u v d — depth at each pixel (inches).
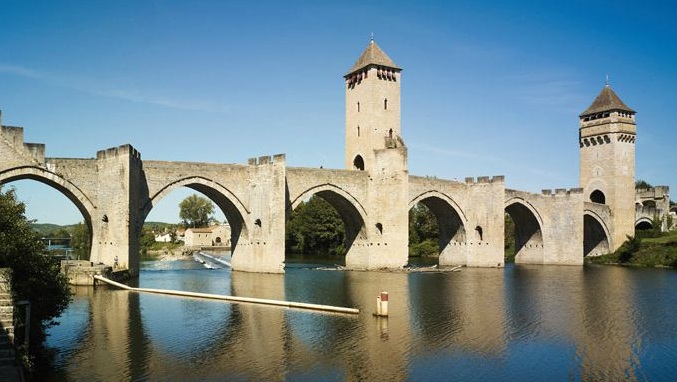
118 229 2437.3
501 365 1148.5
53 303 1219.9
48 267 1221.7
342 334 1384.1
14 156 2368.4
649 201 5629.9
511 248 5398.6
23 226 1206.9
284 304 1787.6
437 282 2596.0
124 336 1333.7
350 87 3575.3
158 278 2625.5
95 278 2185.0
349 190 3208.7
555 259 4116.6
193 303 1814.7
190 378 1031.6
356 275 2915.8
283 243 2837.1
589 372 1113.4
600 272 3324.3
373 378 1053.2
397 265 3201.3
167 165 2679.6
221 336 1344.7
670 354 1247.5
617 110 4520.2
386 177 3248.0
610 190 4512.8
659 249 4025.6
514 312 1732.3
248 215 2935.5
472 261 3708.2
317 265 3747.5
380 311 1612.9
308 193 3061.0
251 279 2610.7
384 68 3457.2
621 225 4512.8
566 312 1748.3
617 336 1416.1
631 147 4598.9
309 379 1040.2
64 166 2484.0
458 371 1103.0
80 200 2524.6
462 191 3708.2
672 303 1957.4
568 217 4114.2
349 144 3550.7
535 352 1250.0
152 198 2640.3
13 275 1106.7
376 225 3260.3
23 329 1047.0
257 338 1330.0
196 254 5935.0
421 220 5684.1
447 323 1539.1
